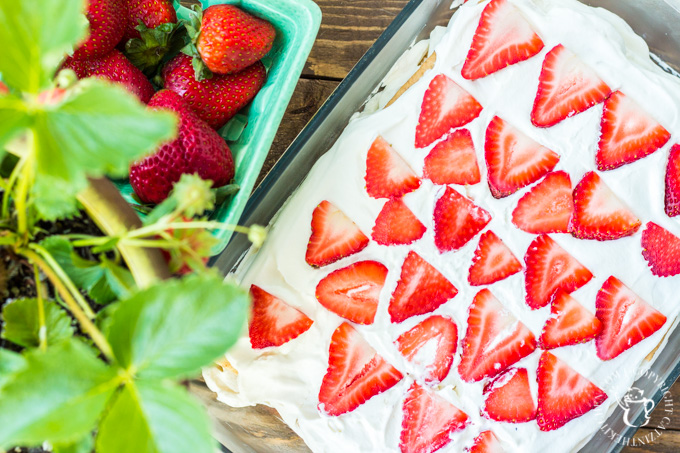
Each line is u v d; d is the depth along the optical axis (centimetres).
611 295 60
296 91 65
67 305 41
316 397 59
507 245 59
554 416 60
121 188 57
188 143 54
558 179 59
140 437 32
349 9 65
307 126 59
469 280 59
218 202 56
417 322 59
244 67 57
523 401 59
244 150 58
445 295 59
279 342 59
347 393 59
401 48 62
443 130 59
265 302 59
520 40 60
